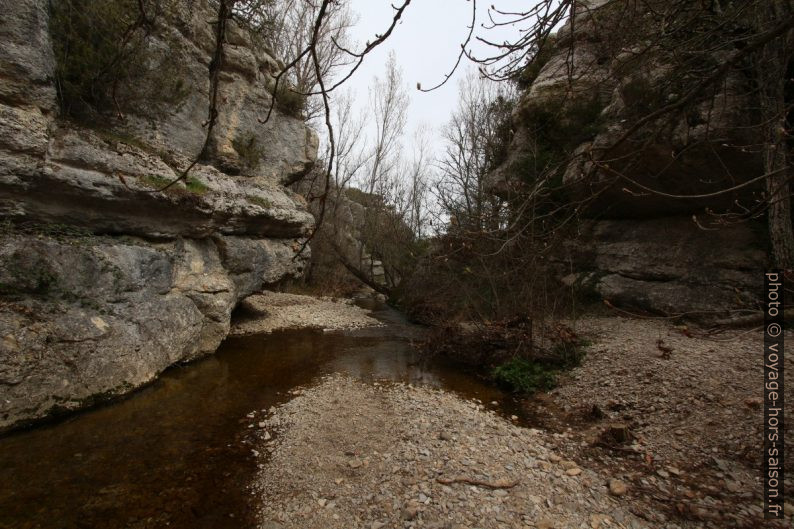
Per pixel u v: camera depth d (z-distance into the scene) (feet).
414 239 64.54
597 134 31.53
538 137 38.22
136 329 22.33
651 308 32.96
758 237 29.01
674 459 16.07
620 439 17.74
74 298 19.94
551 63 38.86
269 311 46.29
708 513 12.82
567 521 12.54
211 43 34.88
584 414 20.83
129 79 26.03
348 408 21.01
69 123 22.52
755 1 10.66
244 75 39.17
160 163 27.04
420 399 22.77
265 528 12.24
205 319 28.71
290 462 15.70
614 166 28.32
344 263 66.33
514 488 14.11
